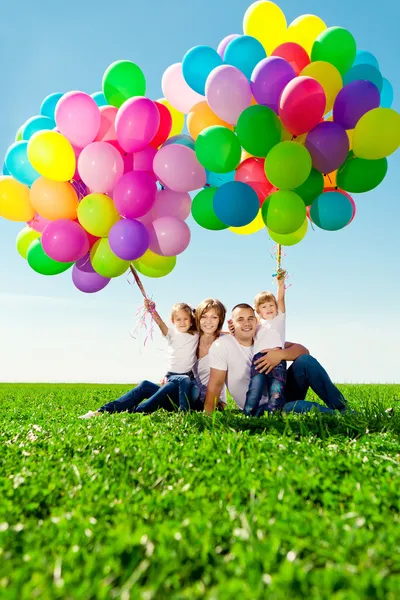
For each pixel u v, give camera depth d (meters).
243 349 4.95
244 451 3.26
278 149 4.08
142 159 4.49
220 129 4.27
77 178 4.62
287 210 4.30
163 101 4.99
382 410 4.66
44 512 2.24
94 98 5.02
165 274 5.25
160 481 2.63
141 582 1.60
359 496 2.27
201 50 4.41
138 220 4.69
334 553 1.70
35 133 4.41
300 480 2.48
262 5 4.66
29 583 1.53
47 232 4.52
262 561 1.65
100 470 2.81
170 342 5.51
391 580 1.54
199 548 1.75
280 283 5.18
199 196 4.75
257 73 4.16
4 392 10.01
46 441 3.75
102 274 4.81
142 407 5.34
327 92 4.30
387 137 4.17
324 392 4.82
